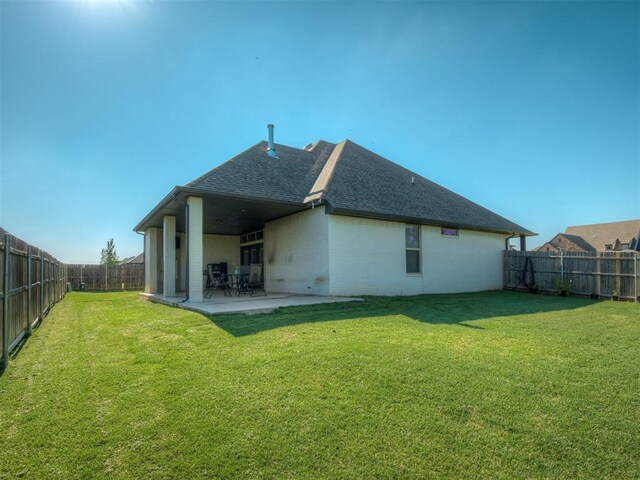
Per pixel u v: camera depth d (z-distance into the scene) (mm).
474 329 6371
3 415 3227
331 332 5961
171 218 12836
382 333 5934
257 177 11508
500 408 3238
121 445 2752
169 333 6277
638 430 2881
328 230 10969
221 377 4059
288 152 14320
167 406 3375
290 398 3486
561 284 13336
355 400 3418
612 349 5105
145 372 4301
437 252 13977
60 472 2438
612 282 12086
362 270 11656
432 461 2537
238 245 17594
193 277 9648
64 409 3342
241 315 7488
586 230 43062
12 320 5504
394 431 2898
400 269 12680
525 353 4832
